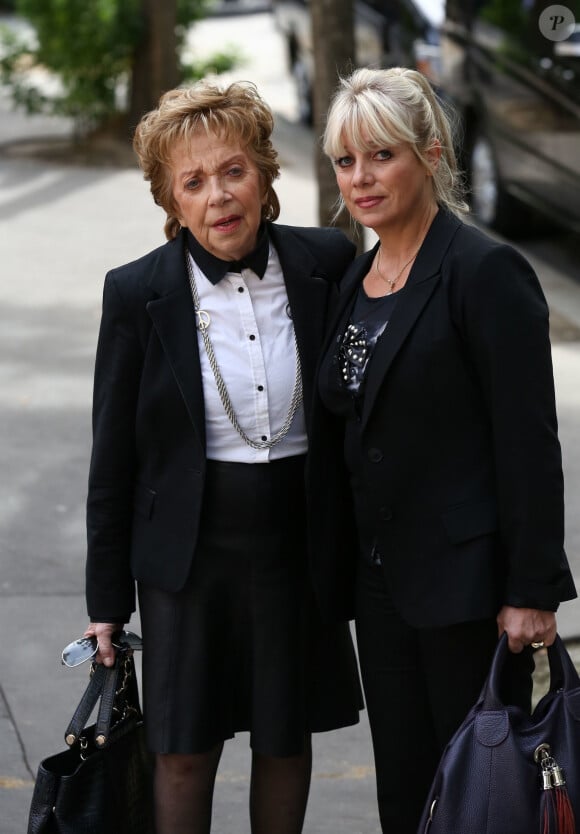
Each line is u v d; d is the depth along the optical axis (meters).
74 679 9.31
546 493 5.67
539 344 5.67
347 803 7.99
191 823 6.45
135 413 6.28
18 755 8.33
